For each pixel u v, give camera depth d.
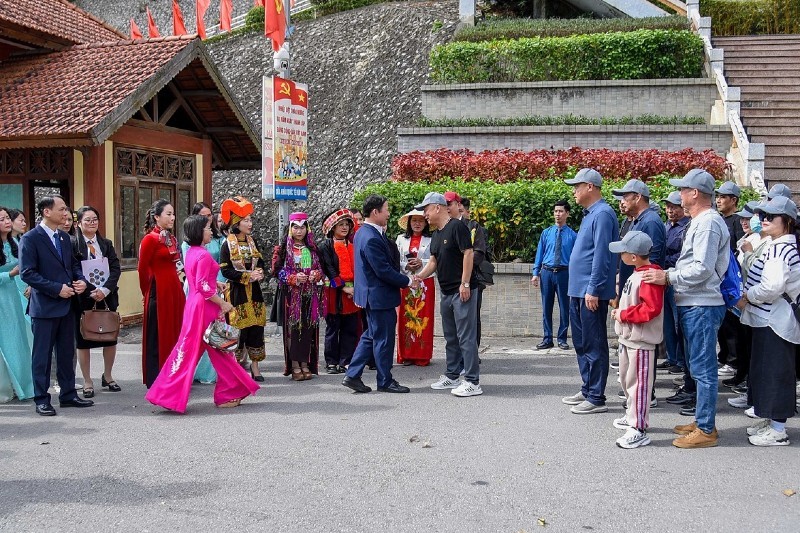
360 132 21.98
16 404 7.81
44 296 7.30
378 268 7.80
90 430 6.70
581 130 15.51
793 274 6.05
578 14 24.75
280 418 7.02
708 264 5.82
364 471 5.51
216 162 16.75
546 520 4.62
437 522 4.61
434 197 7.95
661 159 13.47
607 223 6.86
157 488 5.22
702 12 22.16
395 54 24.69
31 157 12.93
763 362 6.09
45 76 13.55
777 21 21.78
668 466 5.57
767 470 5.48
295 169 11.95
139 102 12.23
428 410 7.24
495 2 25.59
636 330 6.04
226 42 31.25
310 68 26.50
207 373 8.77
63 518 4.73
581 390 7.37
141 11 42.66
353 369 8.05
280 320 9.12
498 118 16.78
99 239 8.33
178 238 14.48
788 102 16.59
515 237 11.80
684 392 7.37
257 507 4.86
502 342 11.11
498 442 6.18
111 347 8.36
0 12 13.77
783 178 14.30
